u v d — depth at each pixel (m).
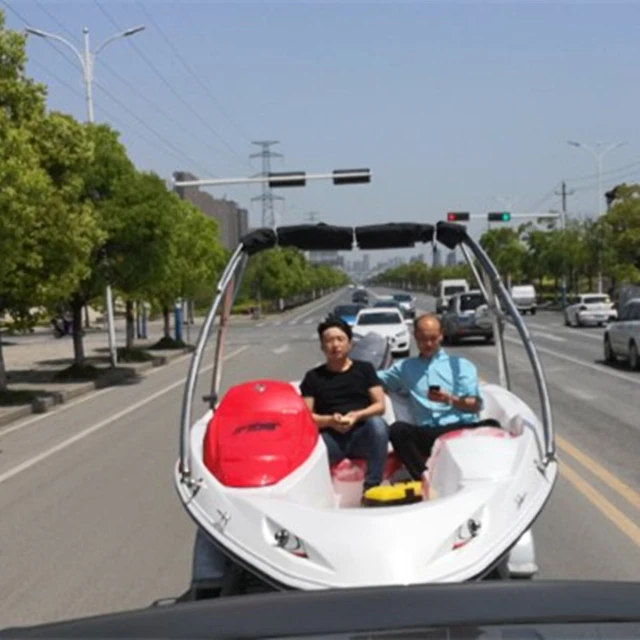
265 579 4.91
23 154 16.42
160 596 7.01
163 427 16.69
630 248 63.25
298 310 98.69
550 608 2.19
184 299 42.41
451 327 37.62
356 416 6.65
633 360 24.94
